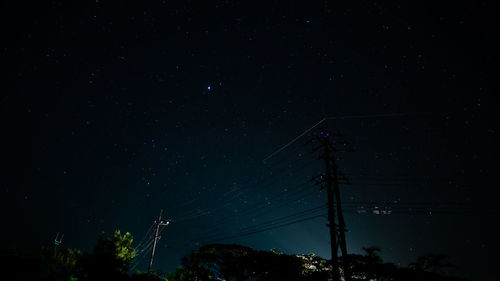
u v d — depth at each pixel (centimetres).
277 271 1319
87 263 1770
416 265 1158
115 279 1808
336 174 1356
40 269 1298
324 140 1442
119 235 1983
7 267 1228
